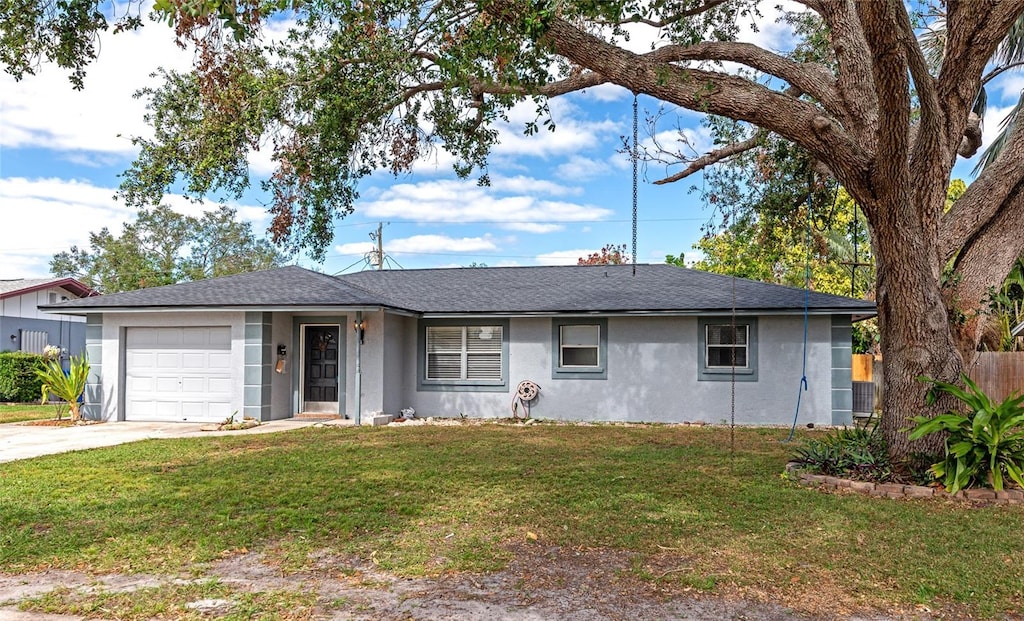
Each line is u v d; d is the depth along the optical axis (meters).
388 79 9.13
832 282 29.25
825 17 9.67
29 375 22.48
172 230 42.84
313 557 5.52
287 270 17.83
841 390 15.45
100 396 16.17
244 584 4.95
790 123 7.76
